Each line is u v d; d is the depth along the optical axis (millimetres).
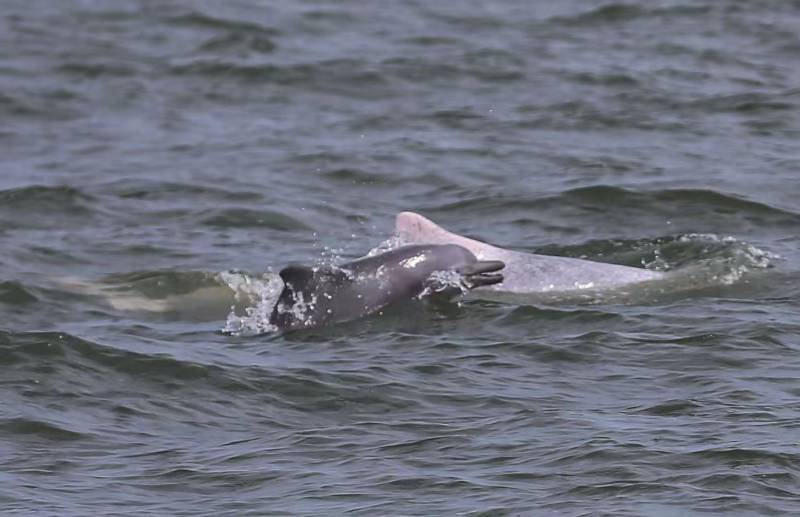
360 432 49312
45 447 48562
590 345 57219
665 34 115188
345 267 64125
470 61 109875
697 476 44312
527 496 43438
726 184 82562
